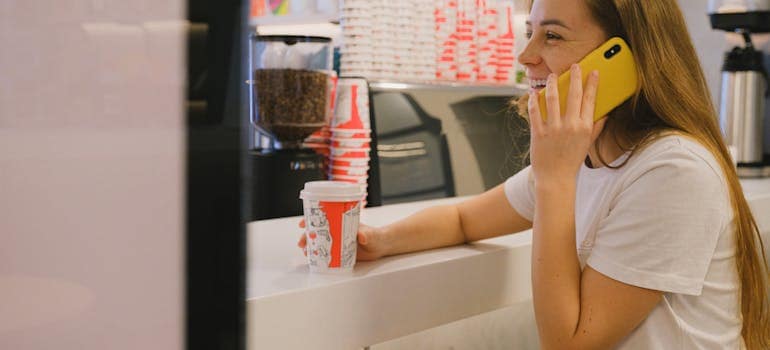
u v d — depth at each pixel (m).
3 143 0.31
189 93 0.32
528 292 1.30
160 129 0.32
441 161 1.79
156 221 0.32
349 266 1.02
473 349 1.44
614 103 1.04
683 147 0.98
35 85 0.31
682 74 1.04
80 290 0.31
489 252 1.21
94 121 0.31
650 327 0.99
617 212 0.99
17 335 0.31
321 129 1.66
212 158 0.33
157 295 0.32
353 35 1.75
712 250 0.96
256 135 1.77
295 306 0.90
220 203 0.33
